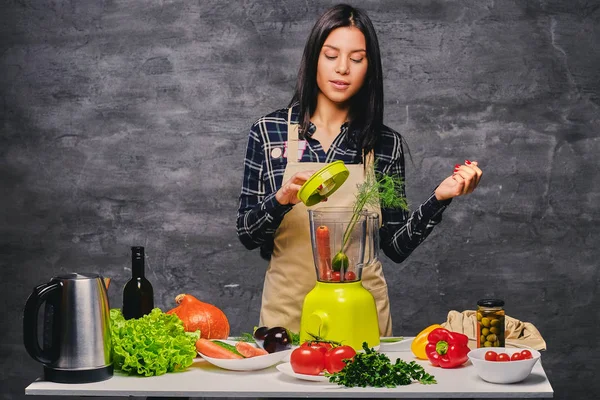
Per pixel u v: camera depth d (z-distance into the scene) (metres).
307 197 2.22
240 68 3.88
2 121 3.96
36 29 3.92
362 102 2.67
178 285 3.95
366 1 3.83
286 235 2.65
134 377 1.98
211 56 3.88
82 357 1.92
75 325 1.93
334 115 2.69
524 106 3.81
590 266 3.84
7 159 3.96
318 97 2.69
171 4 3.88
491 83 3.81
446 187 2.38
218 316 2.25
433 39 3.82
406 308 3.89
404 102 3.84
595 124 3.81
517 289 3.86
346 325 2.15
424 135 3.84
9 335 3.98
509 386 1.88
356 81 2.57
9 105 3.95
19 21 3.92
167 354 1.99
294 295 2.65
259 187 2.71
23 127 3.95
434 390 1.85
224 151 3.90
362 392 1.85
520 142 3.82
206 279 3.95
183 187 3.92
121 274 3.96
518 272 3.85
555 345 3.86
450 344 2.04
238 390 1.87
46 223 3.97
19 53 3.93
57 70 3.92
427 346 2.06
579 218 3.83
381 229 2.66
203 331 2.22
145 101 3.91
